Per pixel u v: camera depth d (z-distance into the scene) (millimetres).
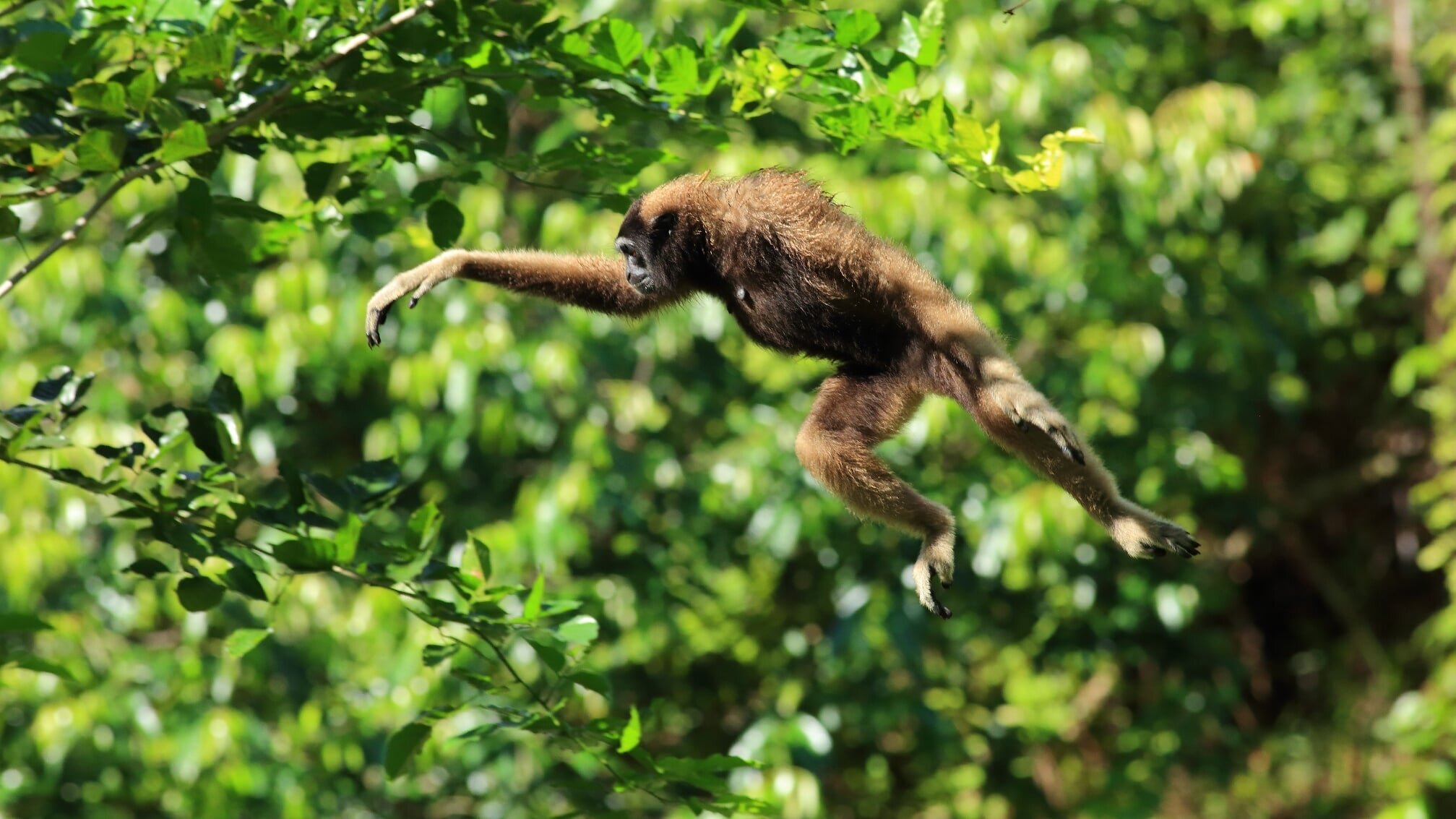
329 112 7793
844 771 23062
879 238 7926
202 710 16312
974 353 7098
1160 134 17828
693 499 19094
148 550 16078
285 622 17000
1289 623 27500
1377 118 23562
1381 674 24328
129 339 17219
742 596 20844
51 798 16922
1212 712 21859
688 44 7953
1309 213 23188
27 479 15312
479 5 7473
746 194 7980
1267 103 21438
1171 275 18766
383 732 16781
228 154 16281
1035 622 20844
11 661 7211
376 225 9023
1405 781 20312
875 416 7781
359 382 18125
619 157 8422
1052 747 23547
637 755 7375
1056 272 17109
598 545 19719
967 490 18000
